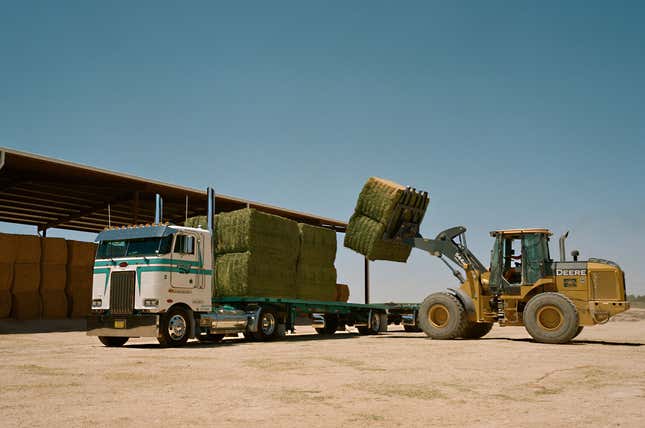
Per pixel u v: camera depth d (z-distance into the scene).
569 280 15.25
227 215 15.93
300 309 17.12
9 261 21.00
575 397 6.81
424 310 16.69
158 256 13.00
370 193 17.38
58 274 22.39
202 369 9.07
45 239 22.12
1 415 5.69
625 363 10.12
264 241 16.02
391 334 20.17
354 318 19.52
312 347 13.35
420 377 8.33
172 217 31.73
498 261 16.12
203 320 13.96
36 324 20.39
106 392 6.98
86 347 13.23
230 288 15.54
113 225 33.62
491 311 16.56
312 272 18.23
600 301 14.87
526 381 7.99
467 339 16.64
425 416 5.74
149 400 6.48
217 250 15.95
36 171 21.66
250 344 14.34
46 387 7.32
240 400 6.50
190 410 5.95
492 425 5.37
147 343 14.88
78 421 5.44
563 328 14.38
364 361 10.34
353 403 6.36
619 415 5.81
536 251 15.70
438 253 17.09
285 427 5.26
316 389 7.24
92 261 23.59
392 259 17.88
